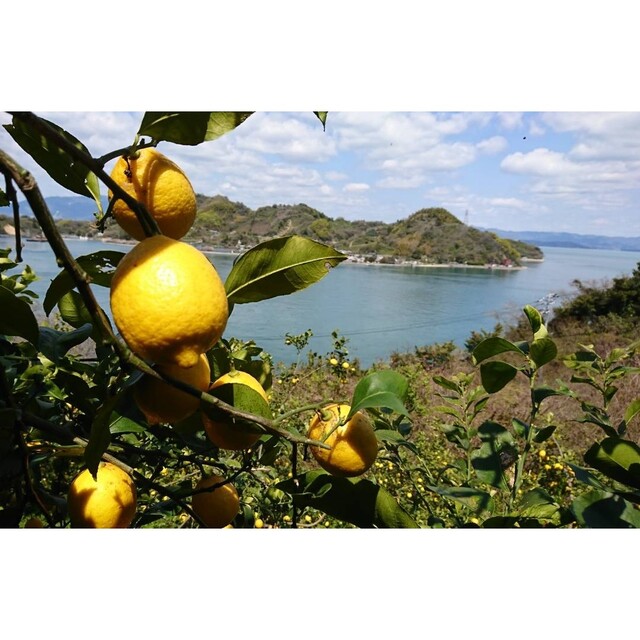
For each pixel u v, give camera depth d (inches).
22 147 33.7
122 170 31.4
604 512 39.5
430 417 194.4
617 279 618.5
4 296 35.0
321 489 38.6
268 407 33.5
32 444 41.9
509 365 48.4
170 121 31.0
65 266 23.5
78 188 34.2
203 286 26.4
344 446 34.5
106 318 25.8
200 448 48.1
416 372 252.1
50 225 22.5
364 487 38.8
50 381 45.8
